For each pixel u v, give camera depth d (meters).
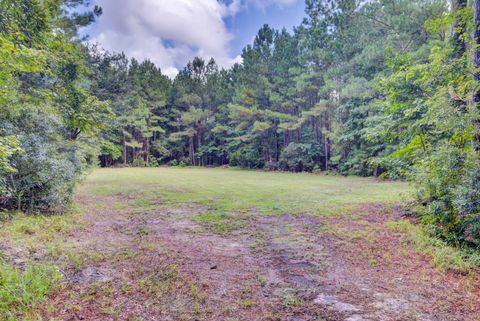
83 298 2.41
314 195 8.84
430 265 3.21
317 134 22.11
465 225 3.67
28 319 2.03
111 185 11.66
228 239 4.34
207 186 11.53
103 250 3.63
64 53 6.61
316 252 3.71
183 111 33.25
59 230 4.43
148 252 3.64
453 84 4.95
